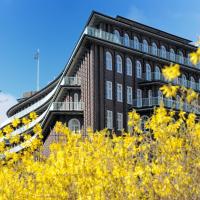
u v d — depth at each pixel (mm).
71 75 65750
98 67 58250
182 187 11828
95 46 58438
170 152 12742
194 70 69188
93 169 12680
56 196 12922
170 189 11820
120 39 60906
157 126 13375
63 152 13047
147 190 12086
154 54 65375
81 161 12812
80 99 61688
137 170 12062
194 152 12820
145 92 62344
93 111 56594
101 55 58688
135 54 62344
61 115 59438
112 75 59469
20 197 13977
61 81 65312
